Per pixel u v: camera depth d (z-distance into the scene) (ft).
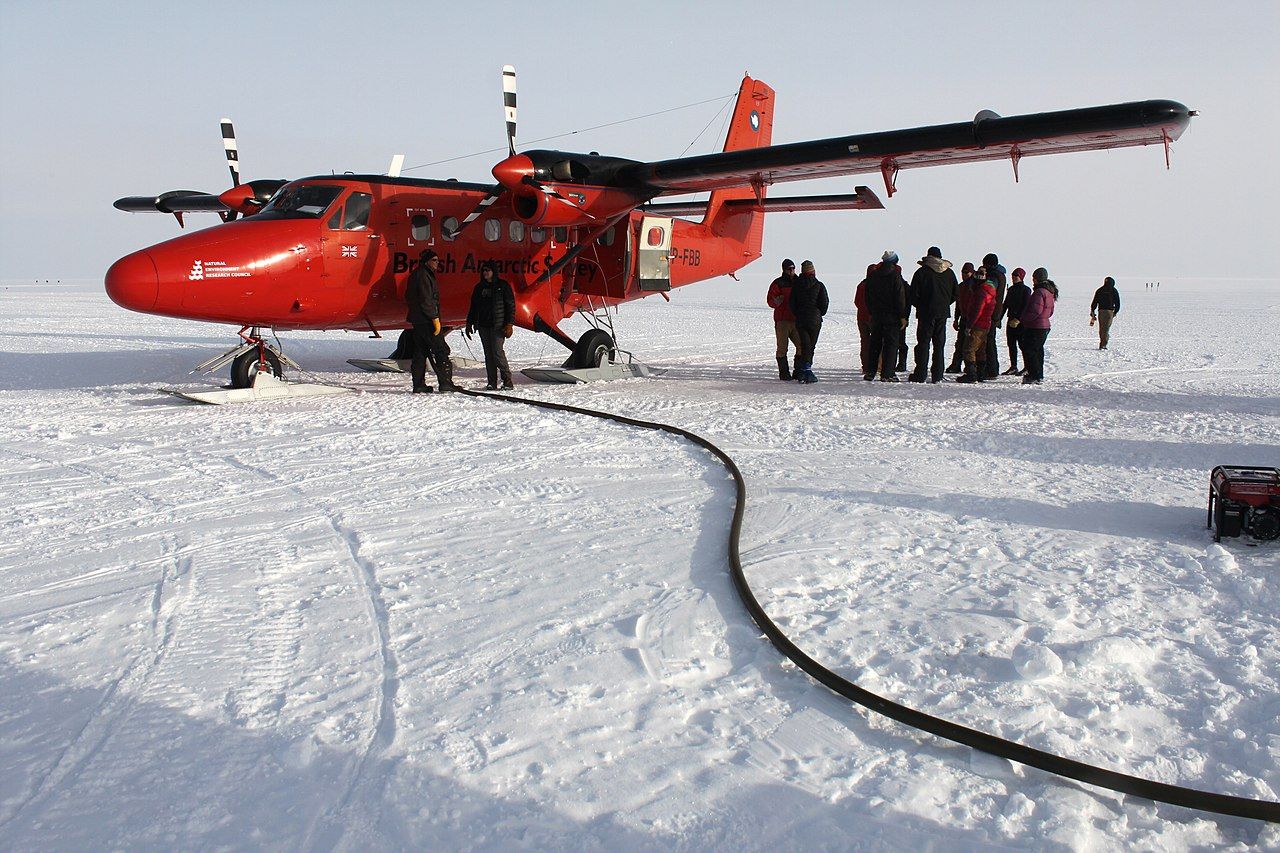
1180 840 8.23
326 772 9.14
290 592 14.14
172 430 27.96
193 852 7.91
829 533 17.19
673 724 10.15
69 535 17.16
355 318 37.29
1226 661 11.64
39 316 100.99
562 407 31.86
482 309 36.96
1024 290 42.39
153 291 30.96
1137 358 57.21
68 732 9.89
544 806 8.61
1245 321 116.37
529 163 36.65
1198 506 19.22
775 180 39.63
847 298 274.16
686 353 59.31
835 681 10.80
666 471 22.38
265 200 43.93
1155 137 31.83
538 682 11.07
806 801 8.72
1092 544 16.49
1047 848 8.04
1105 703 10.51
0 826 8.24
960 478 21.76
